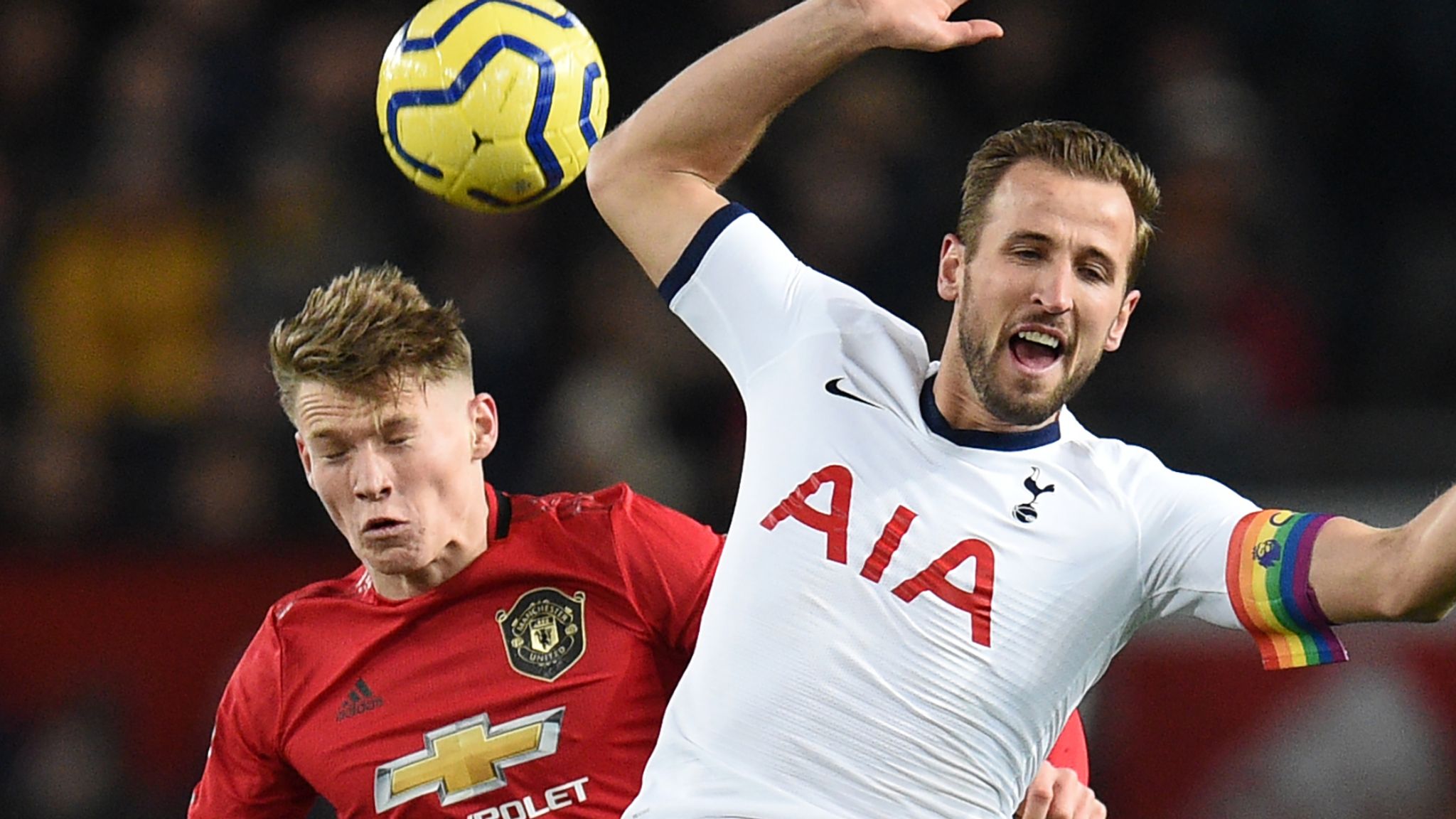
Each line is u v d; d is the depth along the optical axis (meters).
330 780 15.56
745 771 12.91
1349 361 35.75
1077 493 13.12
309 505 31.91
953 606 12.87
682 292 14.17
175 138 36.53
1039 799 13.77
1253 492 29.70
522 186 15.28
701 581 15.34
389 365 14.55
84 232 35.72
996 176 13.16
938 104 37.12
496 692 15.30
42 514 32.00
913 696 12.80
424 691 15.41
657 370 33.03
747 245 14.08
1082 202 12.89
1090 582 12.98
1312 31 38.53
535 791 15.21
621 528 15.52
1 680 29.23
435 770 15.29
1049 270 12.82
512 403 32.56
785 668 12.94
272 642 15.83
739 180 35.34
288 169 35.97
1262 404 33.53
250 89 37.19
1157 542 13.07
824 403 13.47
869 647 12.86
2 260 35.94
